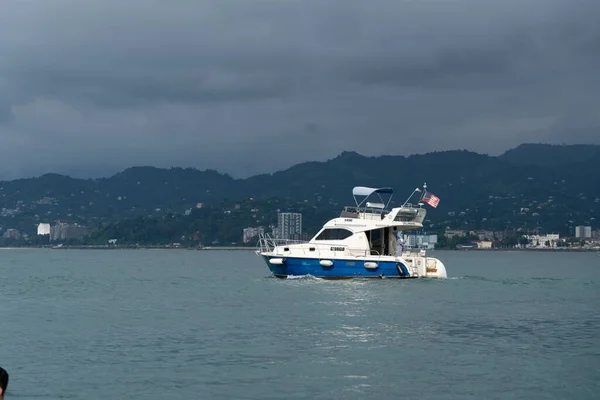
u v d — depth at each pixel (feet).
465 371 82.89
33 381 79.41
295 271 180.86
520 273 312.29
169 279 247.70
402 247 186.50
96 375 81.87
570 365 86.07
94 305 151.74
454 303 144.77
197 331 111.04
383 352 93.45
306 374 81.51
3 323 122.01
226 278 250.16
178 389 75.87
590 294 170.19
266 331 110.11
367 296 153.07
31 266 396.98
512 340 102.47
